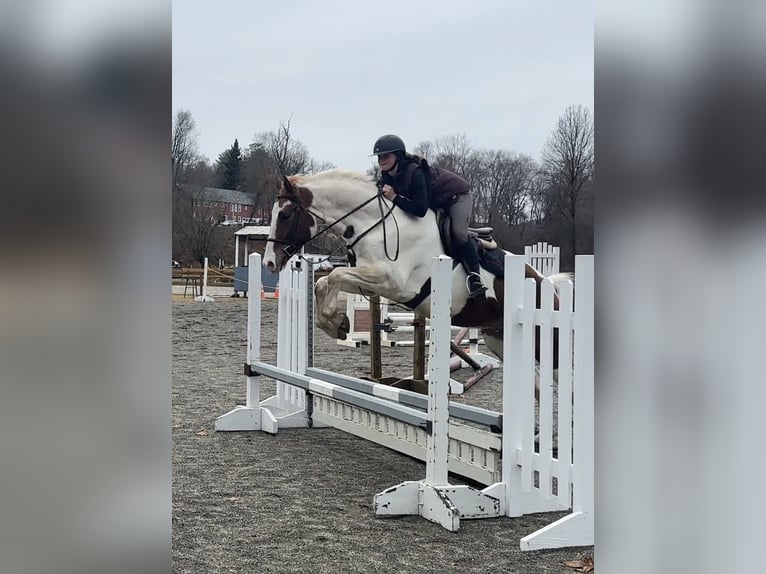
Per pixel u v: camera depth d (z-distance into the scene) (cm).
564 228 2709
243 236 2188
